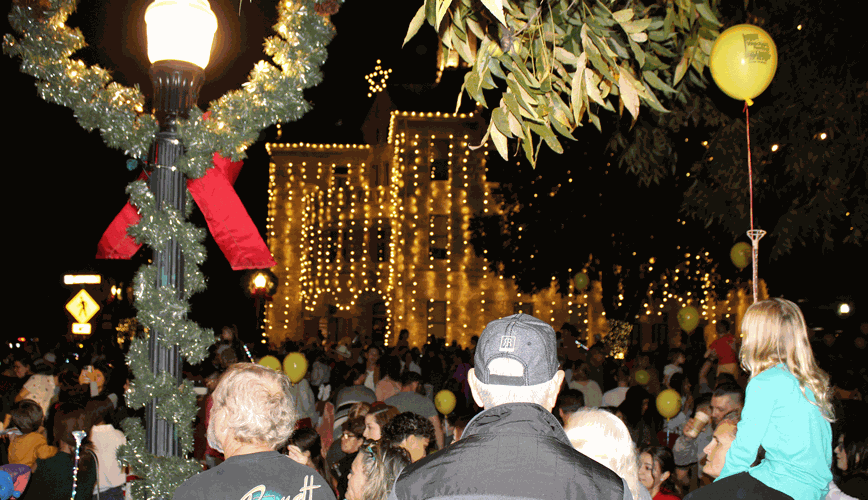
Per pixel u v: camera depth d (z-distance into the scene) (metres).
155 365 3.38
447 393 8.45
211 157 3.57
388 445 3.67
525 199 19.73
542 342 1.91
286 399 2.53
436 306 28.09
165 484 3.20
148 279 3.38
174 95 3.51
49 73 3.43
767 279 13.38
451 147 28.33
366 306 29.80
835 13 7.40
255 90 3.63
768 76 4.04
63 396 9.30
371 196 30.50
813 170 7.62
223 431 2.44
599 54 3.07
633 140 8.63
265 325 29.53
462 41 2.90
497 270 22.34
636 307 19.73
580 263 19.78
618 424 2.53
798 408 2.99
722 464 3.56
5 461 6.59
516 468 1.67
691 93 7.84
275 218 30.27
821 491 3.00
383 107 30.30
